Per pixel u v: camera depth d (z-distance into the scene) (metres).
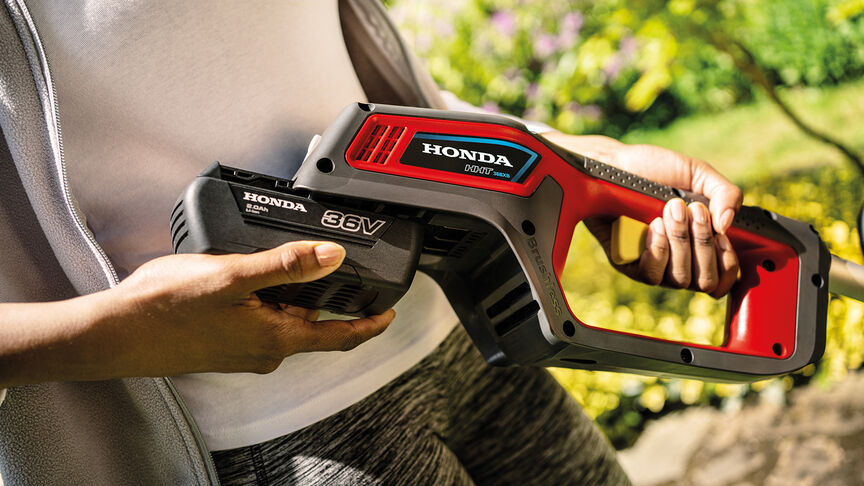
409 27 3.77
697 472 2.53
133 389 0.87
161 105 0.82
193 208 0.73
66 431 0.87
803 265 1.06
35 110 0.78
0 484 0.85
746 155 4.50
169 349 0.71
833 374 2.60
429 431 0.99
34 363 0.68
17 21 0.76
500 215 0.84
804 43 4.96
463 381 1.06
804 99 4.96
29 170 0.78
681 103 5.61
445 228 0.88
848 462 2.33
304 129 0.91
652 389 2.88
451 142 0.84
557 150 0.92
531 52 3.93
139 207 0.86
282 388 0.90
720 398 2.86
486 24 3.84
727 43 2.84
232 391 0.89
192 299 0.68
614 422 2.91
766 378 1.02
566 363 0.93
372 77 1.13
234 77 0.85
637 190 0.99
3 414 0.82
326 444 0.91
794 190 3.25
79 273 0.82
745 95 5.40
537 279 0.85
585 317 3.16
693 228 0.99
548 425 1.13
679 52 2.86
